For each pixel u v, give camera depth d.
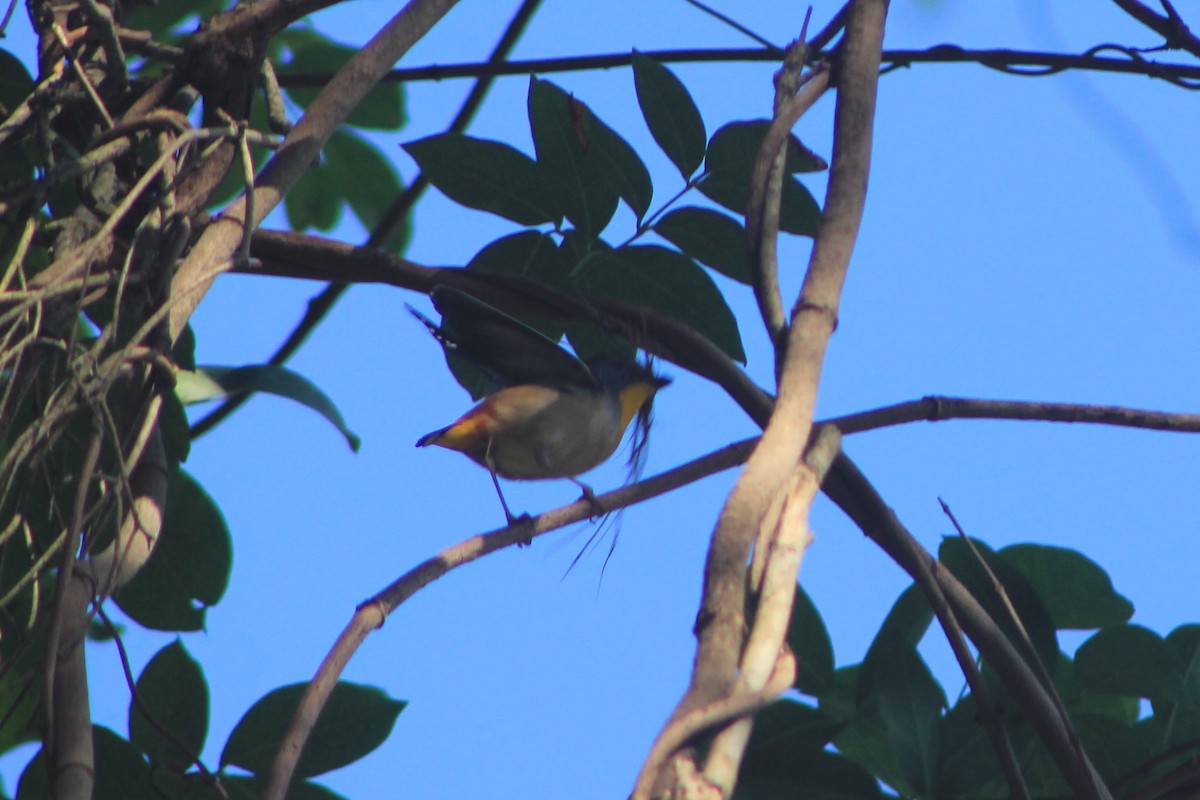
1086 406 7.57
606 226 8.18
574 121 8.05
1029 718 6.67
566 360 8.22
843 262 5.66
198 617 7.92
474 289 7.57
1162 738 7.59
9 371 6.88
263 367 8.23
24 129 7.37
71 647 5.96
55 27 7.23
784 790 7.02
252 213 6.73
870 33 6.45
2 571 7.39
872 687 7.25
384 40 7.47
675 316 8.26
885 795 6.98
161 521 7.04
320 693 5.69
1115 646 7.70
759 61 9.16
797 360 5.19
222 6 9.58
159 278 6.58
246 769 6.84
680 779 3.53
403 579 6.21
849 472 6.86
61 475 7.42
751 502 4.31
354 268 7.57
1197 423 7.65
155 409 6.46
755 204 6.41
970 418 7.49
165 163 6.80
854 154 6.07
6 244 6.97
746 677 3.80
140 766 6.77
